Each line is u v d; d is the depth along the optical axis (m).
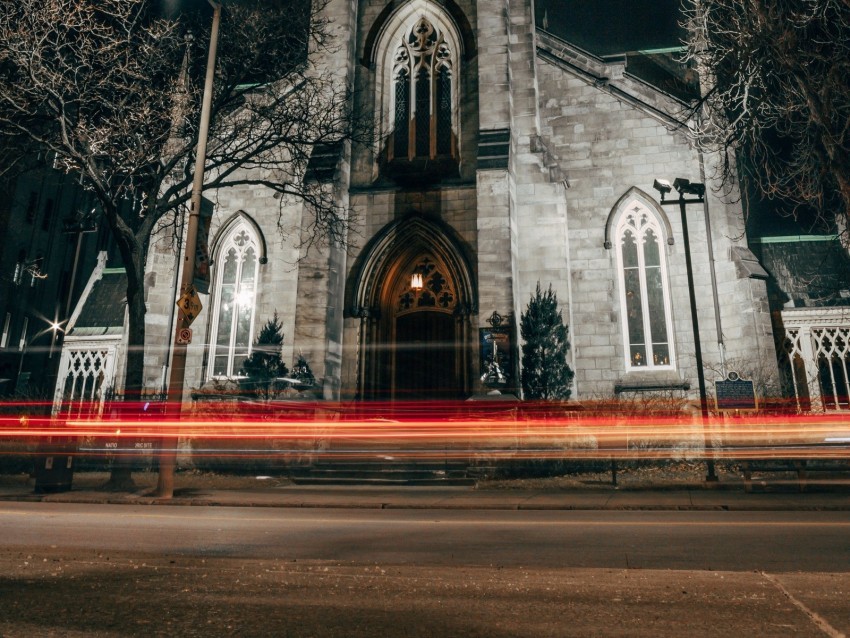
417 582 5.27
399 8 22.92
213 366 21.89
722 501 11.99
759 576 5.54
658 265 20.88
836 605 4.49
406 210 21.30
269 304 21.83
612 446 18.44
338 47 22.14
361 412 19.94
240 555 6.63
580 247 21.22
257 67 20.58
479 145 20.30
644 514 10.79
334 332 19.97
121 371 22.12
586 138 21.92
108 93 17.64
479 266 19.12
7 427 20.62
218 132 20.02
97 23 17.38
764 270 19.61
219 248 22.77
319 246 19.92
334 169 20.69
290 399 18.78
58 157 18.27
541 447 17.50
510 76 21.42
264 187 22.86
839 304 20.16
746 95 16.33
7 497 13.24
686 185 16.77
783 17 13.95
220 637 3.63
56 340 17.33
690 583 5.25
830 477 16.31
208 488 15.62
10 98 15.29
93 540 7.51
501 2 21.64
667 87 24.67
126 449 14.82
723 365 19.25
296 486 16.41
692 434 18.62
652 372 20.11
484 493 14.35
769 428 18.16
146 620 3.96
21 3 15.33
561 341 18.73
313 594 4.80
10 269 28.77
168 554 6.60
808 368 19.72
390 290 21.78
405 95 23.11
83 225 18.92
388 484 16.67
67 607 4.26
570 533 8.38
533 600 4.66
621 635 3.75
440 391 20.92
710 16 17.77
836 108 13.84
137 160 17.00
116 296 24.05
